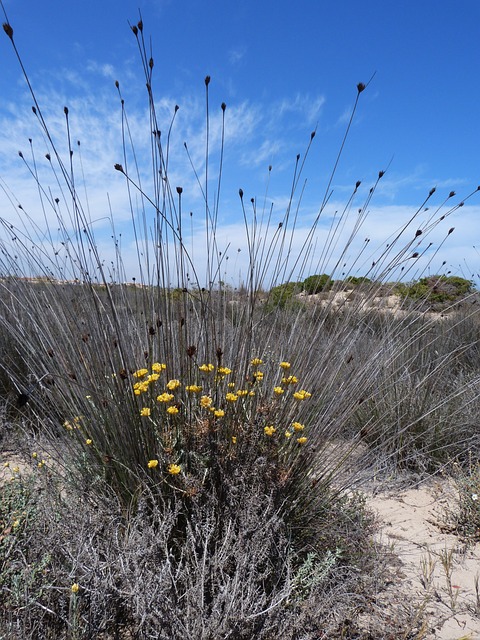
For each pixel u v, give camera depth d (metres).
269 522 2.09
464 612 2.38
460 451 4.04
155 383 2.51
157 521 2.27
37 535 2.08
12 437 3.47
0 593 1.90
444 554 2.88
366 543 2.72
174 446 2.37
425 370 4.71
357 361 3.21
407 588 2.53
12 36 2.12
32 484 2.52
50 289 3.15
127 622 1.98
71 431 2.76
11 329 3.19
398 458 3.91
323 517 2.62
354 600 2.33
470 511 3.19
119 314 2.95
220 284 2.85
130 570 1.92
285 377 2.65
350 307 3.04
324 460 2.79
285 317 3.14
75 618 1.74
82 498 2.47
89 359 2.75
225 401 2.50
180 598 1.92
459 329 6.11
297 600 2.08
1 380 4.21
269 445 2.42
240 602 1.87
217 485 2.31
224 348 2.79
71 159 2.56
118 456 2.48
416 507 3.45
